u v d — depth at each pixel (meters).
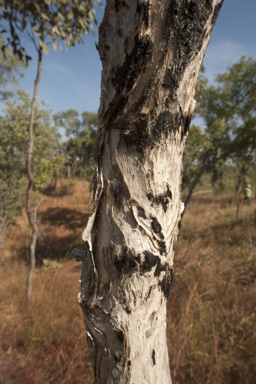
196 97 6.43
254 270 3.89
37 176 7.27
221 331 2.82
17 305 4.04
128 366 0.74
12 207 9.41
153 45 0.61
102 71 0.71
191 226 8.38
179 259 4.54
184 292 3.47
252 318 2.85
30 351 2.96
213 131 7.00
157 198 0.71
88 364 2.74
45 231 11.91
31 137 4.03
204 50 0.65
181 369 2.48
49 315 3.51
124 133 0.68
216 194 13.73
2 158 8.48
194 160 7.54
